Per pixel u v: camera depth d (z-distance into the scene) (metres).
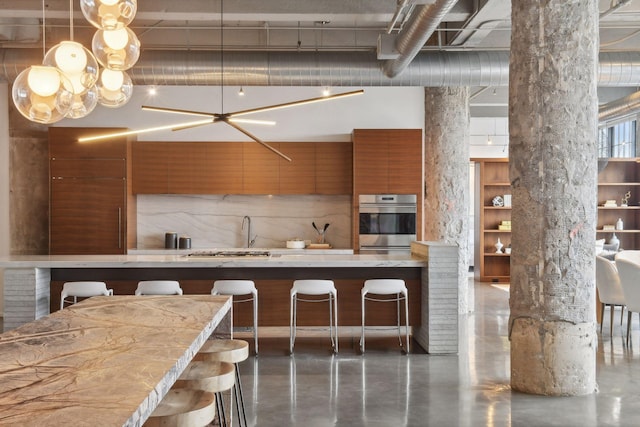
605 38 8.75
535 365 4.68
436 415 4.20
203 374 2.90
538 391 4.68
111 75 4.51
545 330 4.63
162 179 9.30
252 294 6.74
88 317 2.96
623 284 6.57
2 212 9.05
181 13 6.66
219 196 9.72
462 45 7.99
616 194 12.84
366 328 7.60
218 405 3.37
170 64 7.46
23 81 3.49
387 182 9.15
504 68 7.52
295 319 6.68
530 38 4.66
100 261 6.34
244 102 9.48
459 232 8.78
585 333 4.63
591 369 4.70
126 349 2.24
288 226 9.73
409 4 5.42
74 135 8.93
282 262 6.38
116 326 2.72
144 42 8.88
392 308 6.78
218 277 6.73
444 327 6.27
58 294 6.73
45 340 2.41
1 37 8.45
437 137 8.83
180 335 2.51
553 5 4.58
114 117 9.37
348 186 9.40
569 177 4.58
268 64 7.52
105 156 8.97
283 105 6.11
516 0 4.77
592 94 4.62
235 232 9.72
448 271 6.29
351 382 5.11
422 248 6.68
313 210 9.73
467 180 8.90
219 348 3.46
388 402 4.52
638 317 8.39
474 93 11.22
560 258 4.59
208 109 9.45
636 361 5.80
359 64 7.56
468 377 5.26
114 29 3.41
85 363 2.02
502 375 5.32
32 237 9.08
